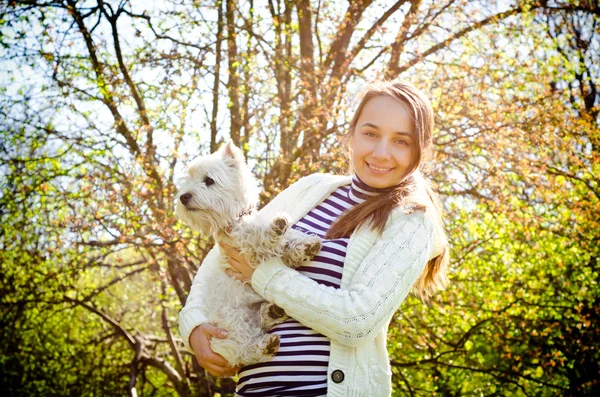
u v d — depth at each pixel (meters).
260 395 2.48
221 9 8.63
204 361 2.72
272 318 2.65
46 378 10.45
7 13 8.55
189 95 8.15
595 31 10.50
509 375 9.12
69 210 8.70
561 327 8.94
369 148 2.59
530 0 9.26
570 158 8.66
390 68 8.61
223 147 3.04
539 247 8.62
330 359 2.38
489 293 8.58
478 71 8.18
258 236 2.54
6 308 9.78
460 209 8.36
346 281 2.46
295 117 8.17
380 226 2.48
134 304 13.05
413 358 9.12
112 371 10.55
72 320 11.27
